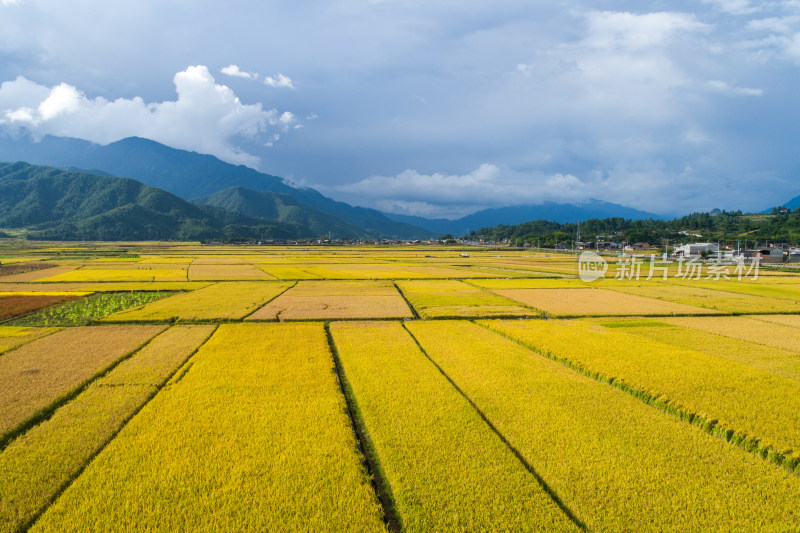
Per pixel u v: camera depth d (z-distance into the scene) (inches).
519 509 450.3
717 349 1088.2
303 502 462.3
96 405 704.4
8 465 528.7
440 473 512.4
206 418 655.8
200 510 448.1
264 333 1223.5
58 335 1194.0
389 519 454.0
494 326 1327.5
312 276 2893.7
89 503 458.6
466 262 4419.3
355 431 645.3
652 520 438.9
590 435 609.9
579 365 925.2
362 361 956.6
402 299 1894.7
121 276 2765.7
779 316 1571.1
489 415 674.2
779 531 423.2
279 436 599.2
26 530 428.8
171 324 1387.8
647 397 757.9
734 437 609.3
